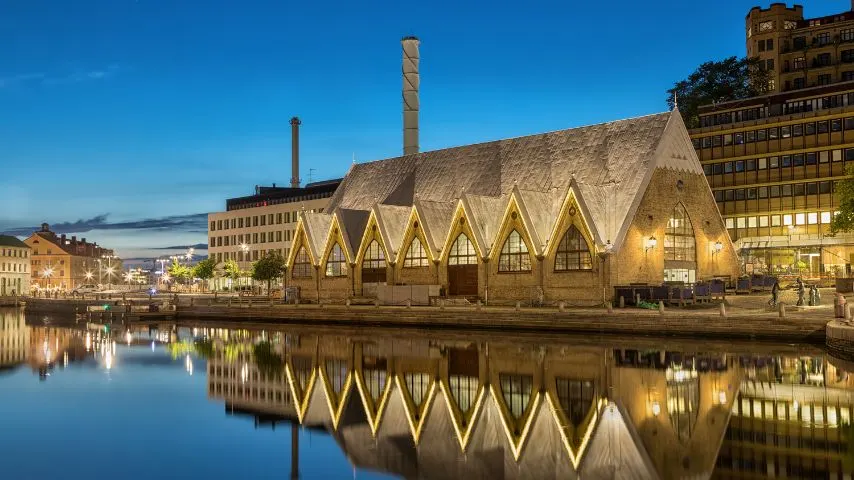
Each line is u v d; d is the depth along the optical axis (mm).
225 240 160500
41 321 93000
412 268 76938
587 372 33969
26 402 30562
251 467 20953
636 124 71938
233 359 43531
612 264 62656
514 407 27172
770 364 35031
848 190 63531
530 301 67250
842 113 89375
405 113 106312
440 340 50969
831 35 123438
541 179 75500
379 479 19656
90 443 23656
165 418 27219
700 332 46531
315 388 32750
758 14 128500
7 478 20047
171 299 98812
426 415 26672
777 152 93750
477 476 19688
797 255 90125
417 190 86562
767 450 20484
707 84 113312
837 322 39969
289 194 160000
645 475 18984
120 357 46312
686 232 70438
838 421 23422
